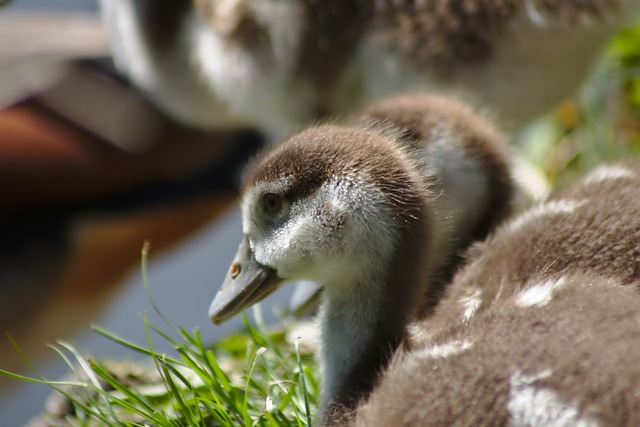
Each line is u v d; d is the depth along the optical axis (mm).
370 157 7262
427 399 5875
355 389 7043
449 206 8445
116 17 14875
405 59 10812
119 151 17469
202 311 21250
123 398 8070
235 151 18156
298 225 7285
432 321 7363
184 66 13898
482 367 5793
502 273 7250
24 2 24688
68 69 17734
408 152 7824
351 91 11383
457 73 10688
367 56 11031
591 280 6656
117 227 18078
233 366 8820
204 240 21734
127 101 17484
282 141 7750
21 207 17391
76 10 24531
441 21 10594
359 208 7109
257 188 7441
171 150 17547
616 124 12836
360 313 7270
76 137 17453
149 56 14219
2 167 17109
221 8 12195
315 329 7660
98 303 18719
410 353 6590
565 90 11289
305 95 11641
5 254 17453
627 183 7750
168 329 20828
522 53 10734
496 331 6199
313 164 7250
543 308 6316
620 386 5301
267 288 7543
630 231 7062
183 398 7875
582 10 10664
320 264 7289
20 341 17797
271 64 11688
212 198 18359
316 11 11125
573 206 7551
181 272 22109
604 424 5227
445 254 8078
